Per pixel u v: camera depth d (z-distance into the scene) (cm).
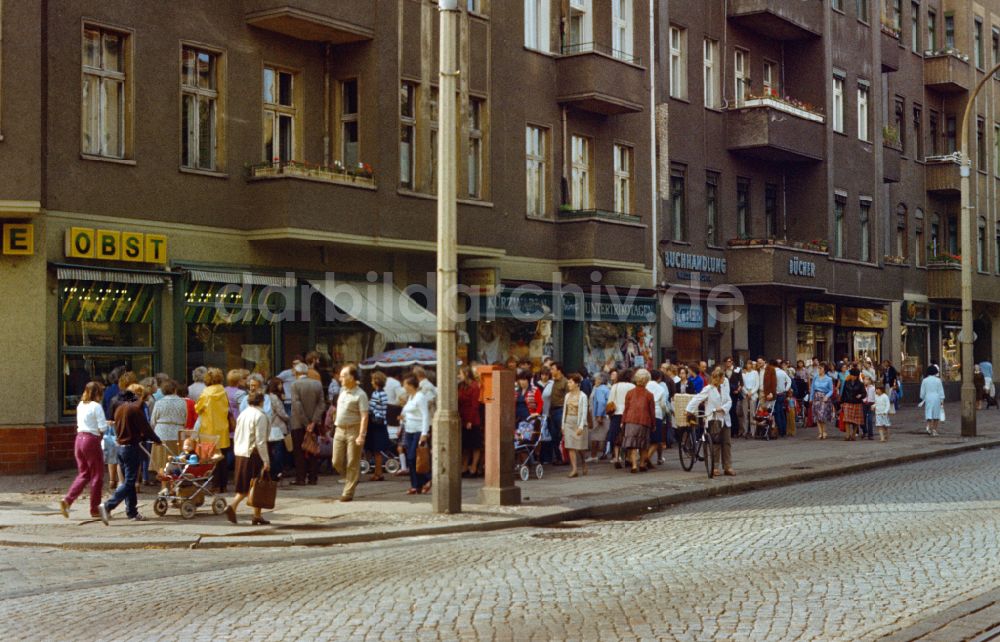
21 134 1939
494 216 2750
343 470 1752
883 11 4575
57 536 1420
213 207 2250
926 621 855
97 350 2069
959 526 1423
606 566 1159
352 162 2491
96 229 2053
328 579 1101
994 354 5581
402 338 2467
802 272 3772
